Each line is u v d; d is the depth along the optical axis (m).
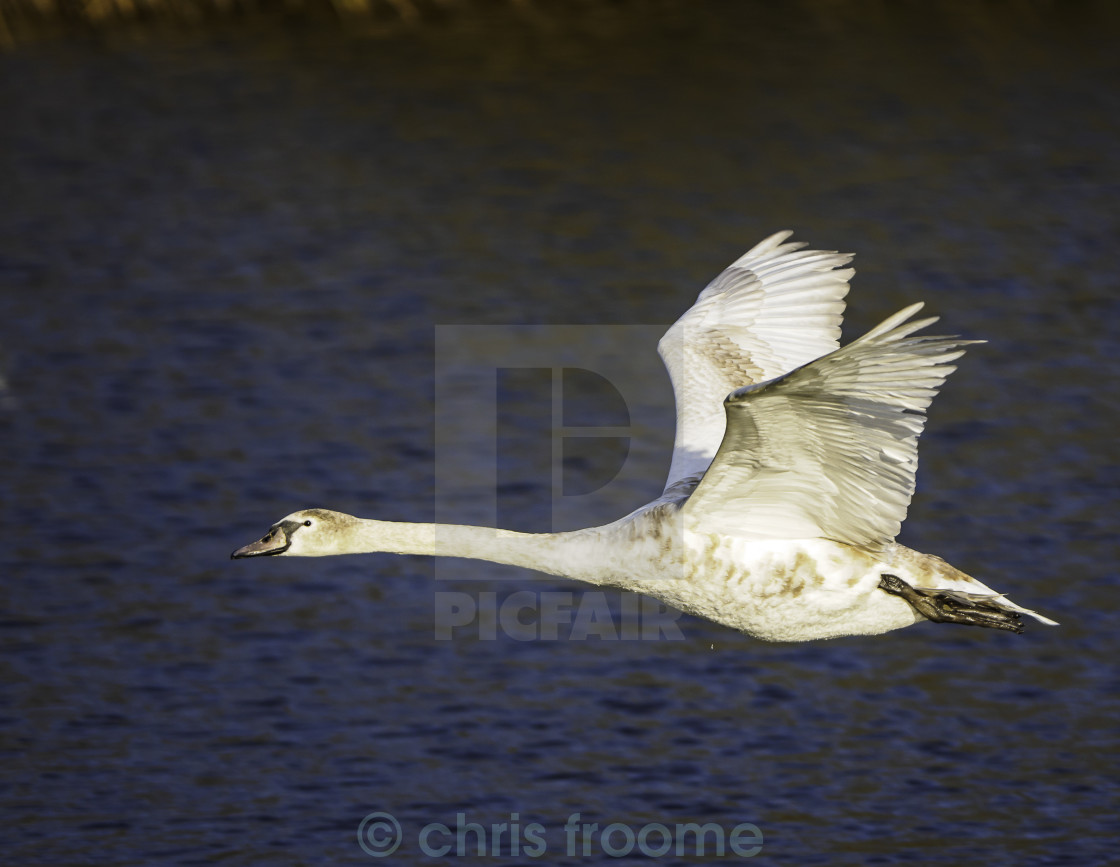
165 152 31.17
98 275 25.36
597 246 25.91
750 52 36.84
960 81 34.50
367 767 12.48
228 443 19.05
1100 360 20.67
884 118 32.19
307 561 16.11
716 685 13.62
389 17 40.03
